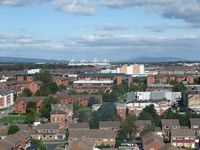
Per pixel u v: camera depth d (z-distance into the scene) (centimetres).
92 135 18925
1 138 18800
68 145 17188
